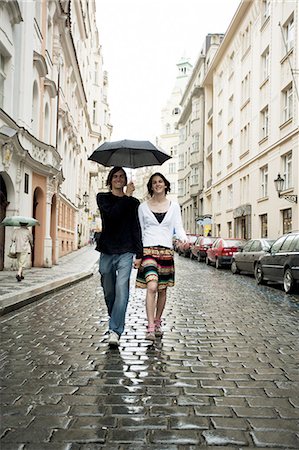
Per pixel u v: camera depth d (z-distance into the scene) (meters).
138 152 6.56
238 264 18.27
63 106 27.02
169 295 11.39
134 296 10.93
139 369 4.61
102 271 5.70
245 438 3.00
